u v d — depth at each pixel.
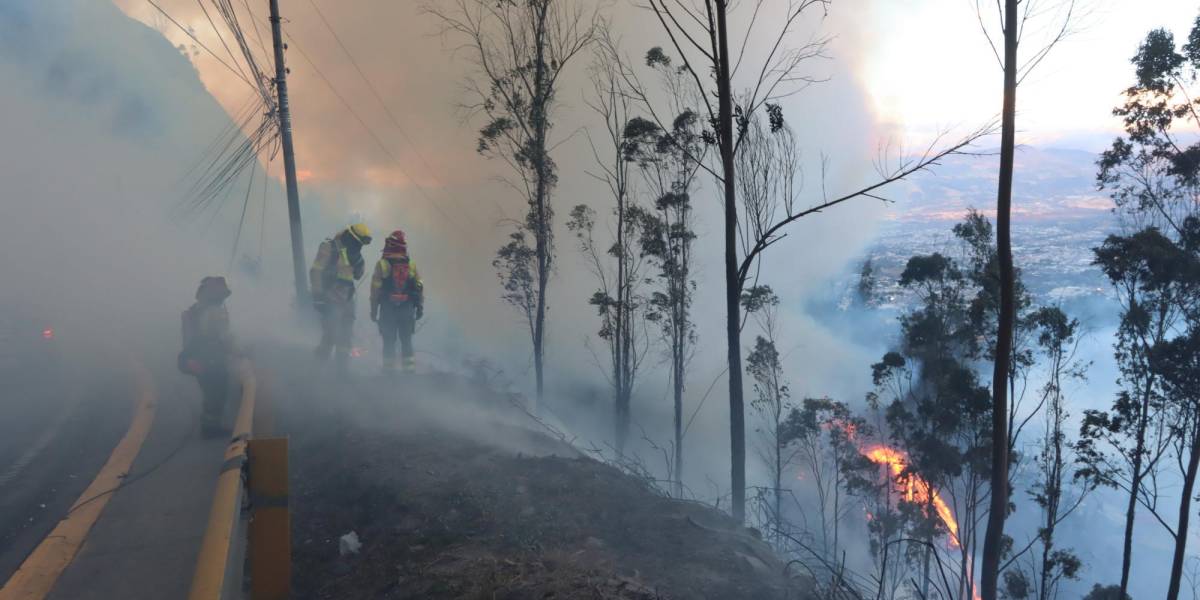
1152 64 27.33
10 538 4.92
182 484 5.71
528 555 4.86
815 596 4.98
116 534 4.72
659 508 6.08
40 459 6.68
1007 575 28.12
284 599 4.07
